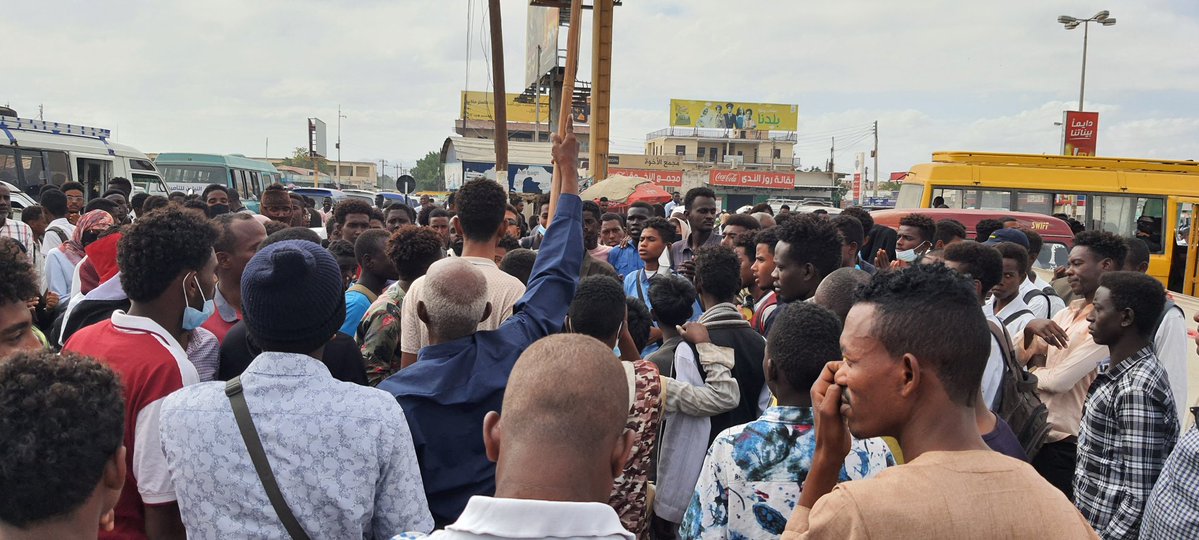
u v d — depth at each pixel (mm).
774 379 2498
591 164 15148
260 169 25859
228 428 1931
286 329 2000
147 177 18141
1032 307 5102
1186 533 2611
